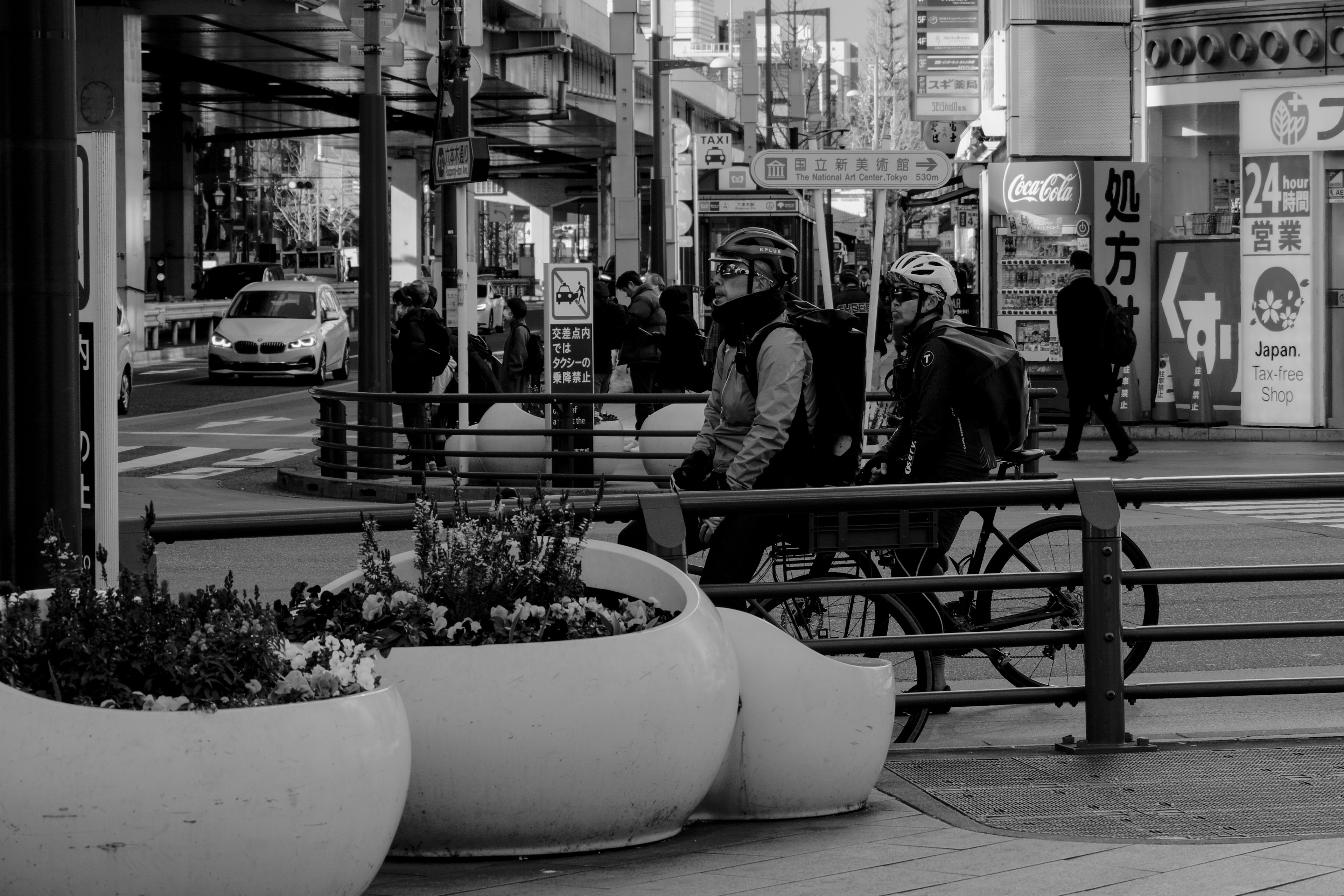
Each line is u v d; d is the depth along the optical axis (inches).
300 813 193.9
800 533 319.6
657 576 272.8
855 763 269.3
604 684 235.9
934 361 361.7
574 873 233.3
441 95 1090.7
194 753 189.9
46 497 269.0
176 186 3171.8
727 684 249.3
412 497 861.2
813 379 317.1
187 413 1416.1
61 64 267.9
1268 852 242.2
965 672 442.0
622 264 1886.1
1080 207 1171.9
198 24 2119.8
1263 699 407.5
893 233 3415.4
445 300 1205.1
